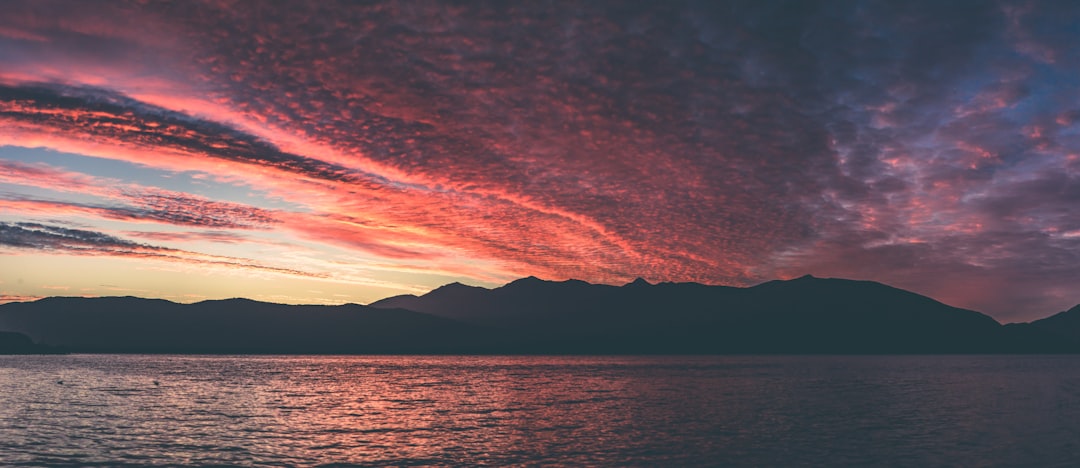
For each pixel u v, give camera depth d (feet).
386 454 133.28
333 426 176.35
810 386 347.36
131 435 156.25
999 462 125.59
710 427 173.78
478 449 139.23
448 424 181.37
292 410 216.74
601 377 450.30
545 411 216.33
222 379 394.11
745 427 174.09
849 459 128.06
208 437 154.40
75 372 456.04
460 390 318.04
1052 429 170.19
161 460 126.00
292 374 472.03
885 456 131.13
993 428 172.35
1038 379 422.82
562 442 148.46
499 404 242.37
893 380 408.67
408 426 176.86
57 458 126.93
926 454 133.59
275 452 135.03
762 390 316.60
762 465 122.72
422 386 348.38
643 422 185.26
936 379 421.59
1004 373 515.09
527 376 466.29
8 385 315.78
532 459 127.85
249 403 240.53
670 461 126.00
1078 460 127.54
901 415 203.31
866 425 177.88
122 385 326.85
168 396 266.36
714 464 123.24
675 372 533.14
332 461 126.00
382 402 249.75
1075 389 325.01
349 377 437.99
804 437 155.74
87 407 218.38
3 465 120.67
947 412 212.64
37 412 201.57
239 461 125.49
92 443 144.15
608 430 168.45
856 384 365.20
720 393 297.12
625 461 126.21
